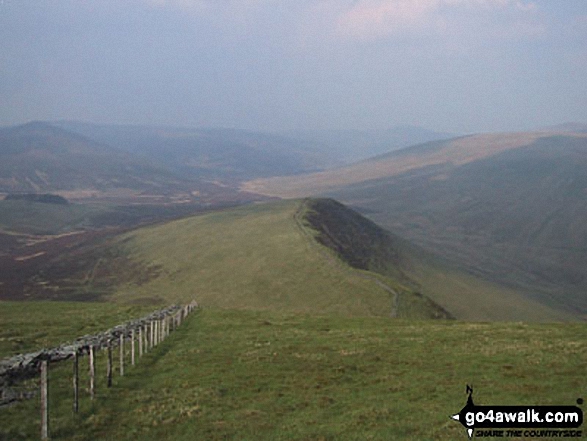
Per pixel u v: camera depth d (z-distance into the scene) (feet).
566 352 104.78
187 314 189.47
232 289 356.38
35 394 78.23
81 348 83.92
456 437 64.39
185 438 68.95
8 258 601.62
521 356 102.63
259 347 123.24
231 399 84.23
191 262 442.91
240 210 642.63
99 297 398.83
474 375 91.20
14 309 203.82
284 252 406.41
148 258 490.08
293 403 81.61
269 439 67.62
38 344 131.44
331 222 552.00
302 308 300.40
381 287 312.29
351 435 66.90
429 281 499.51
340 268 356.59
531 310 463.01
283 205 624.18
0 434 66.80
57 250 617.62
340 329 153.38
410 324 163.22
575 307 536.83
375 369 99.81
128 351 119.03
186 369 103.71
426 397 80.74
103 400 83.30
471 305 449.48
